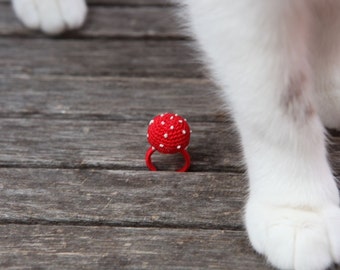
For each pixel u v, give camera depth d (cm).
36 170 66
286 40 59
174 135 65
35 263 60
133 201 63
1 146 68
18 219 62
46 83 74
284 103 60
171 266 60
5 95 73
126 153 67
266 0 58
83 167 66
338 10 65
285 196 60
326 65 67
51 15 78
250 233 60
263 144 61
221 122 69
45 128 69
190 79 74
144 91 73
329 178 61
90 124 70
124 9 82
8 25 80
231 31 59
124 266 60
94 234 61
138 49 77
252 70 59
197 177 65
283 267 59
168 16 80
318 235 58
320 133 61
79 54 77
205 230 62
